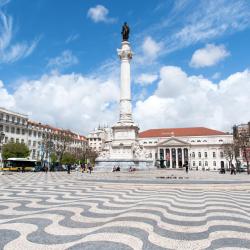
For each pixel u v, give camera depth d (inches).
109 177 1105.4
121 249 201.9
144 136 4643.2
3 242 215.9
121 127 1811.0
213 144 4323.3
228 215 331.3
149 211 350.9
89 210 356.5
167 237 235.1
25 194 538.0
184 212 348.5
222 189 666.8
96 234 241.3
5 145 2551.7
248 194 569.9
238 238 233.5
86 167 2456.9
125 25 1918.1
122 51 1881.2
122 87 1862.7
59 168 2539.4
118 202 429.1
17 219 299.1
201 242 221.9
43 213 334.0
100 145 5570.9
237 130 3595.0
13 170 2124.8
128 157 1765.5
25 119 3149.6
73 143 4252.0
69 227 265.3
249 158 2492.6
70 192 577.0
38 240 222.1
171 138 4320.9
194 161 4367.6
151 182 759.7
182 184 689.6
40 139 3380.9
